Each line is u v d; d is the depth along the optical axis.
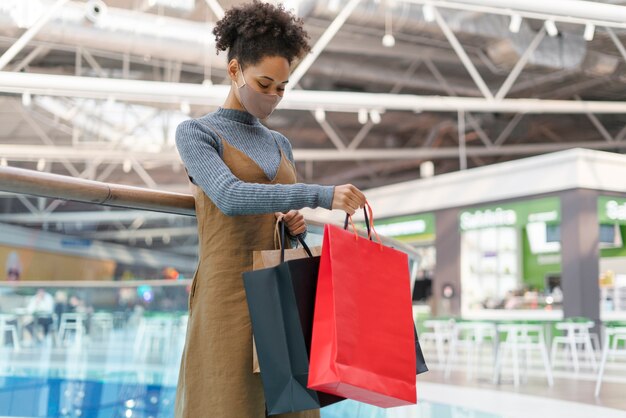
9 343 3.42
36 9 8.72
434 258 14.42
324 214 8.64
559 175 11.54
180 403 1.42
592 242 11.33
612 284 12.88
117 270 8.87
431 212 13.98
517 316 12.26
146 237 16.64
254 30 1.37
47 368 3.25
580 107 12.20
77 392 2.46
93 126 16.22
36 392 2.45
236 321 1.36
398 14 10.40
